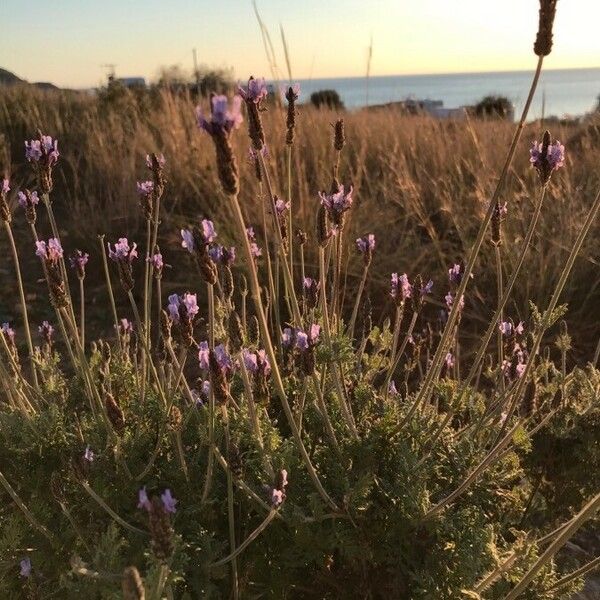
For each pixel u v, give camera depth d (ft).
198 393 1.67
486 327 3.55
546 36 1.18
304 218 3.94
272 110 5.82
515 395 1.52
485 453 1.58
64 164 6.35
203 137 5.56
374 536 1.42
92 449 1.56
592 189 4.40
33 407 1.92
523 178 4.81
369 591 1.46
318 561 1.42
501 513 1.63
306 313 1.92
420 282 1.69
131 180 5.05
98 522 1.49
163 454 1.60
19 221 5.35
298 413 1.51
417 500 1.39
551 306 1.42
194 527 1.39
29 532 1.49
